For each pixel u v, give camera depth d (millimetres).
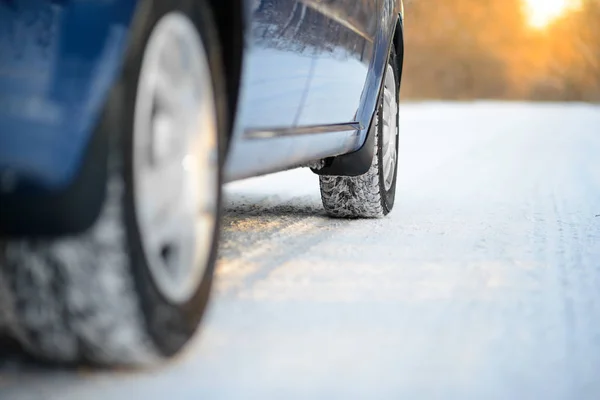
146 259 2541
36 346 2541
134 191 2496
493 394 2564
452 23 74562
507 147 15070
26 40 2342
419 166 11055
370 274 4133
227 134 3262
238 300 3566
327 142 4750
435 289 3850
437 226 5742
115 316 2459
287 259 4461
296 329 3168
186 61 2875
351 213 6051
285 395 2514
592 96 70938
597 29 71125
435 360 2859
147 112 2611
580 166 11234
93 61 2320
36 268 2420
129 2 2436
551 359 2904
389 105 6242
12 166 2230
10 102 2275
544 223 5977
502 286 3941
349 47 4863
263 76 3496
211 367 2736
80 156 2275
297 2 3840
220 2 3064
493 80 73938
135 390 2533
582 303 3666
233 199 7367
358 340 3053
